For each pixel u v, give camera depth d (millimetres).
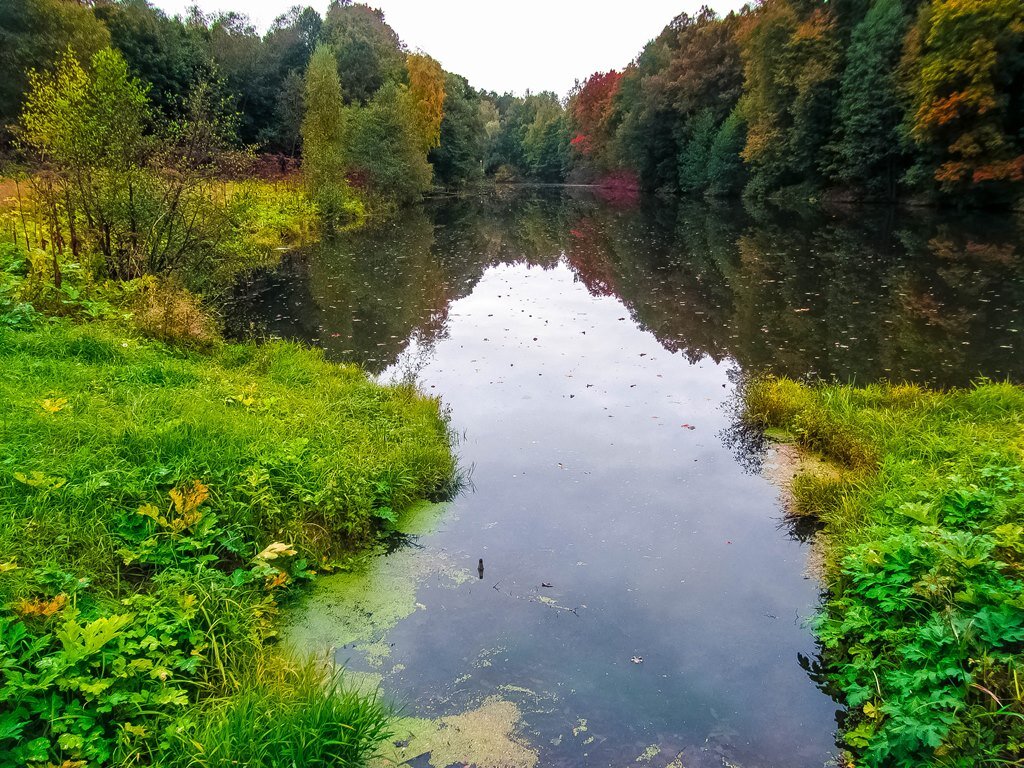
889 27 30781
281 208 24578
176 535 3791
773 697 3299
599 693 3314
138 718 2752
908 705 2846
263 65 43500
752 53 40000
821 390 7711
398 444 5848
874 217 28422
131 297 8070
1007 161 25672
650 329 11367
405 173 36875
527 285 15711
